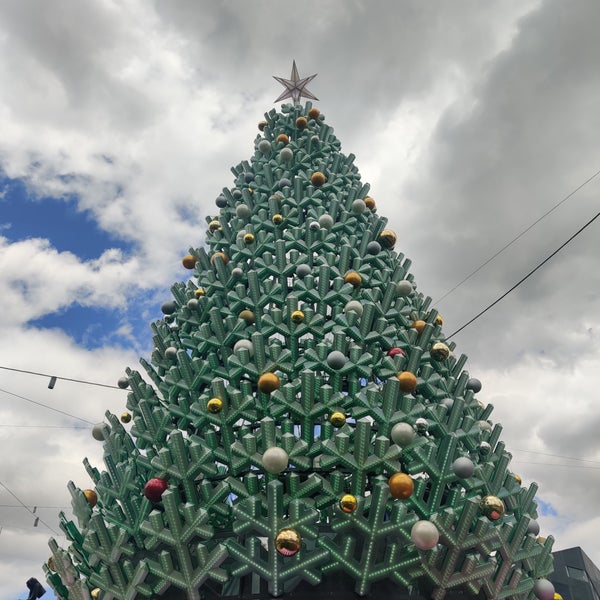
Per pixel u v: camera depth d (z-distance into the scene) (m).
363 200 10.55
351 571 6.00
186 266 10.52
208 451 6.81
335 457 6.54
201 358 8.37
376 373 7.83
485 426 8.12
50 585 7.39
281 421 7.39
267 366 7.62
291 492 6.39
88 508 7.20
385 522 6.09
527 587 6.64
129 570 6.41
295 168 11.48
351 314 8.01
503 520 7.11
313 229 9.52
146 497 6.79
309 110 12.88
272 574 5.94
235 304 8.82
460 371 8.84
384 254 9.48
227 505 6.75
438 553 6.15
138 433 7.90
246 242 9.64
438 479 6.69
